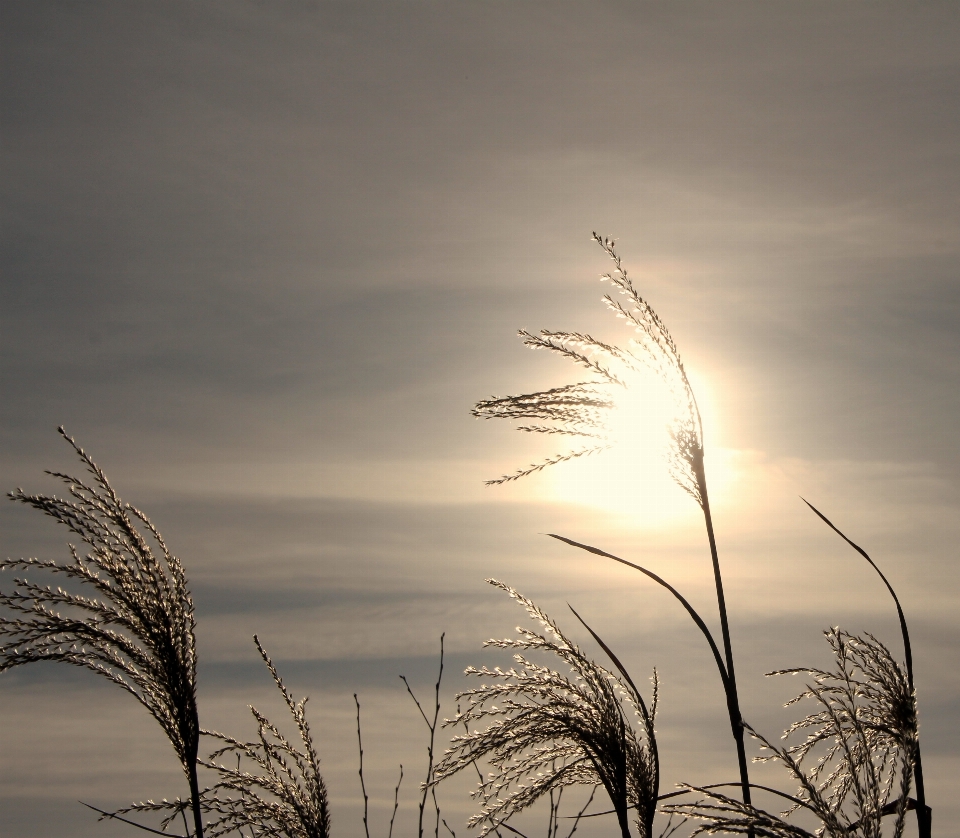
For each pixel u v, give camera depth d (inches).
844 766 135.9
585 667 142.0
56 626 135.8
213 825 143.8
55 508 138.8
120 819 134.5
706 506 135.9
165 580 143.2
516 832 133.9
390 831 133.3
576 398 142.0
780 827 114.9
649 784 138.4
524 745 138.7
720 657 128.6
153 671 140.3
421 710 141.4
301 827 144.8
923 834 124.9
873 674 136.8
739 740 125.7
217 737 148.8
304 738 151.4
